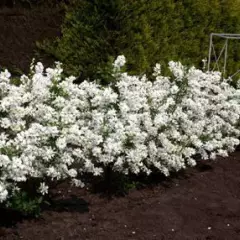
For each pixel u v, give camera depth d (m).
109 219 3.05
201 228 3.12
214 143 4.09
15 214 2.89
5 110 2.74
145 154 3.21
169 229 3.03
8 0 5.15
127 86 3.34
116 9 4.61
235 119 4.51
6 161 2.46
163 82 3.91
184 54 5.79
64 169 2.83
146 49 4.99
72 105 3.00
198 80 4.20
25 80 3.03
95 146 3.00
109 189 3.47
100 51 4.64
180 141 3.74
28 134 2.63
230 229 3.16
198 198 3.59
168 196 3.54
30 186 2.96
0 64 4.68
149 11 5.02
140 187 3.63
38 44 4.80
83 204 3.22
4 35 4.79
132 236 2.88
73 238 2.76
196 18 5.98
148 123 3.39
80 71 4.68
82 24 4.68
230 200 3.65
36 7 5.12
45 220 2.91
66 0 5.19
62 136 2.77
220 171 4.30
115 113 3.19
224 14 6.53
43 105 2.88
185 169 4.14
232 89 4.79
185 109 3.92
